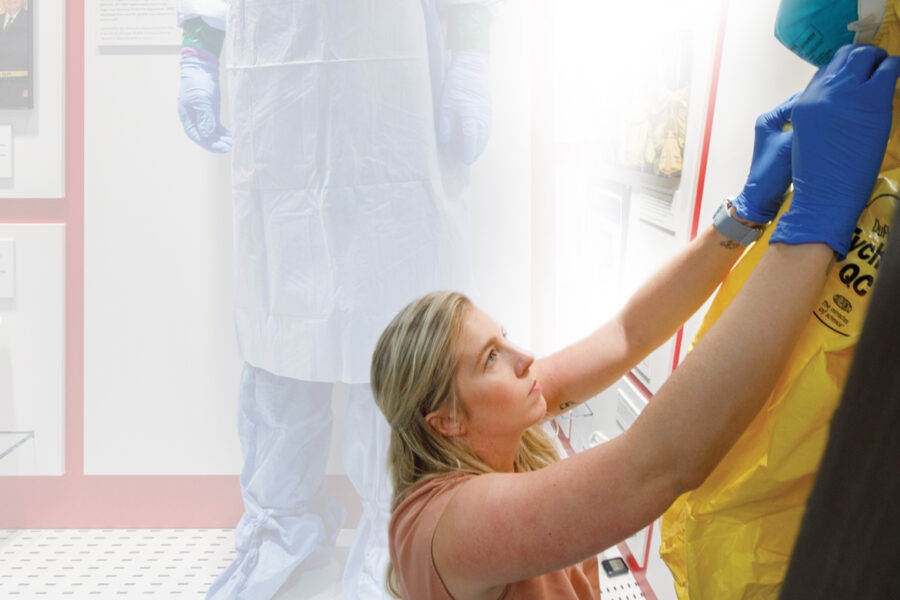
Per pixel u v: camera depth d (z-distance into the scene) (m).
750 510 0.62
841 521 0.20
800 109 0.55
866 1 0.53
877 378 0.19
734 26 1.03
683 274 0.82
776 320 0.53
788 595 0.21
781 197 0.73
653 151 1.38
